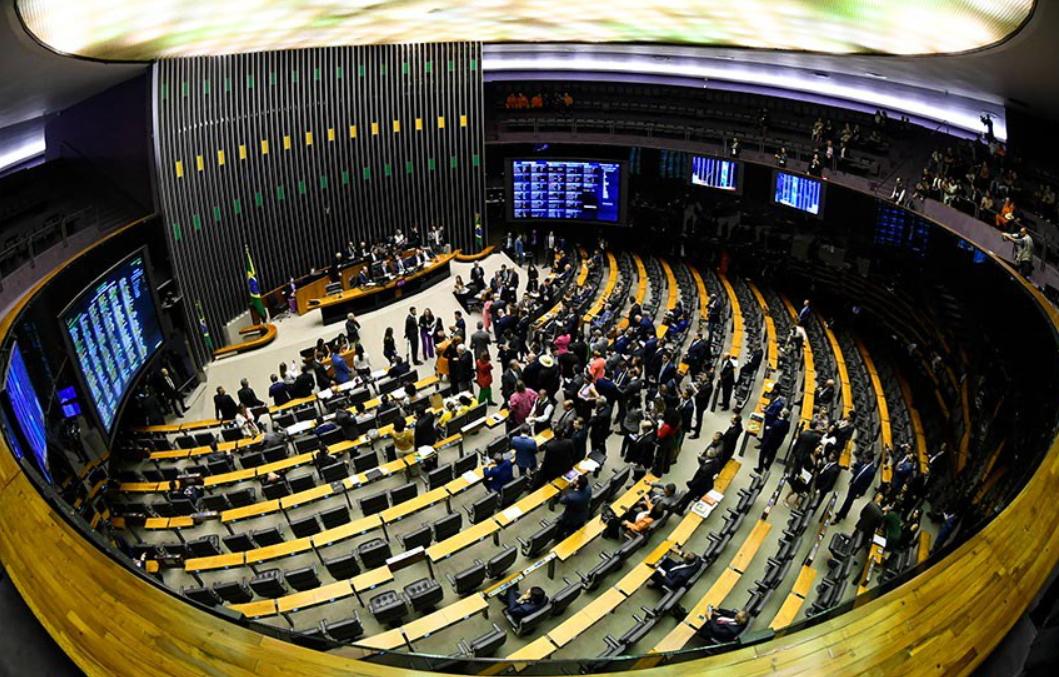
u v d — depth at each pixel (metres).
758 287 26.09
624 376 16.25
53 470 13.27
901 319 24.17
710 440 15.88
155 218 20.42
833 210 26.44
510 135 28.27
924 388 22.25
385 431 15.95
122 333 17.11
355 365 20.98
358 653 6.80
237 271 23.64
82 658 6.07
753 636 7.28
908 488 13.47
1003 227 16.52
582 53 28.88
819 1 13.87
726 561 12.48
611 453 15.55
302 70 24.44
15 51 10.90
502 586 10.83
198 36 16.38
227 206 22.91
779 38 20.22
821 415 14.18
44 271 15.48
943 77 19.17
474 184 28.08
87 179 20.52
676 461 15.04
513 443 13.45
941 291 23.67
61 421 14.58
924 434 20.33
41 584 6.73
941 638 7.01
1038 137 19.52
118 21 11.81
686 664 7.06
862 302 25.53
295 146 24.66
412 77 26.44
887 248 25.42
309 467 15.77
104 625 6.39
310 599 10.88
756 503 13.97
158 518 13.55
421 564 12.55
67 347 14.57
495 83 29.67
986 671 6.77
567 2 17.36
